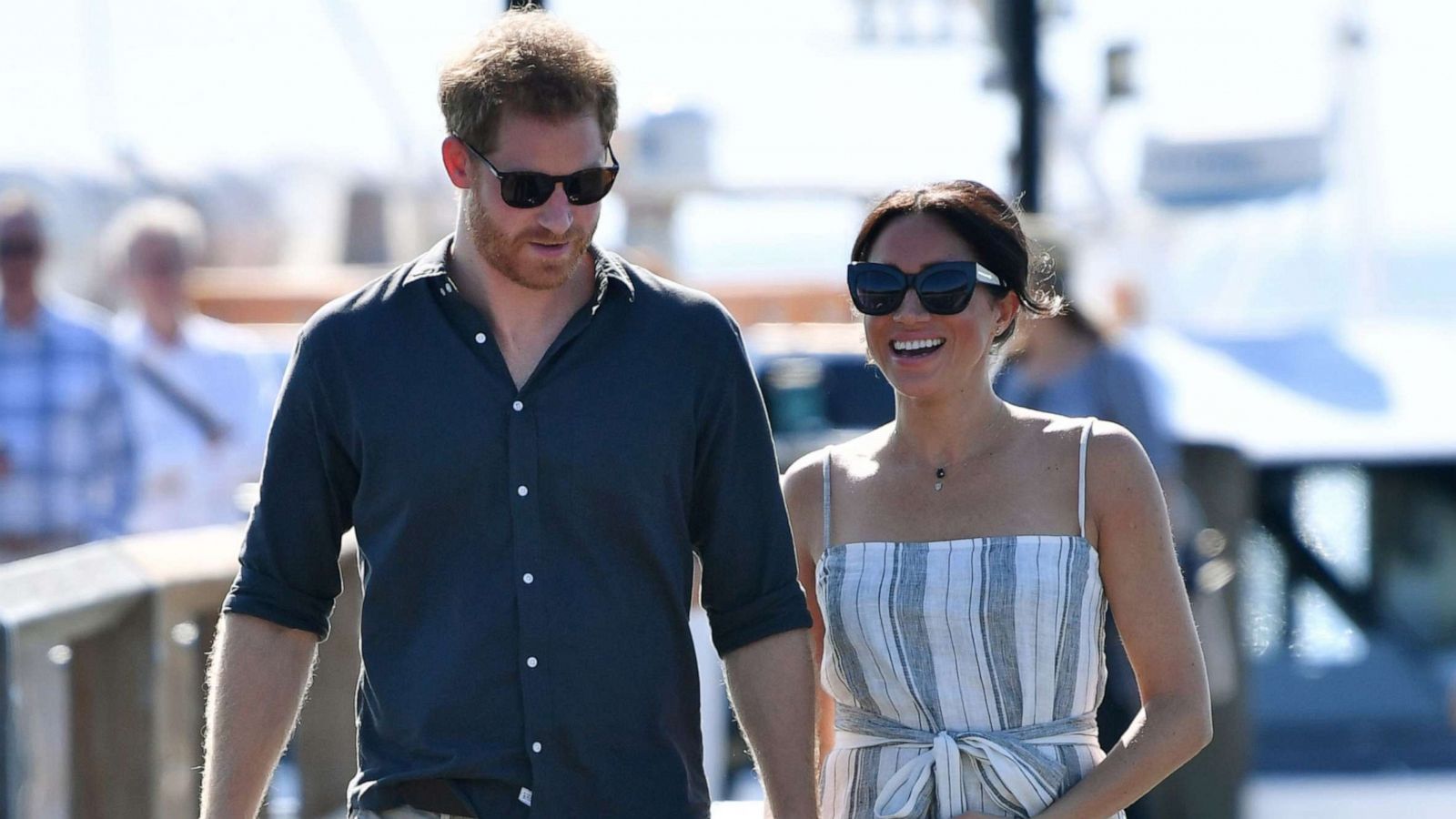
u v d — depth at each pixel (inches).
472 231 352.2
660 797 359.6
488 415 354.9
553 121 342.6
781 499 375.9
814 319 1138.0
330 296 1186.6
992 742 365.4
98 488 845.2
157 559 552.4
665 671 362.9
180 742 565.9
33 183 2234.3
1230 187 2101.4
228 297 1182.9
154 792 523.5
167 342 906.1
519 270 348.5
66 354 832.9
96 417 840.3
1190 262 2142.0
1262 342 1023.0
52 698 495.5
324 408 362.9
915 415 386.3
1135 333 1035.3
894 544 379.9
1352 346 1018.7
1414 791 816.3
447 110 351.3
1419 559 895.1
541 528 354.6
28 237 821.9
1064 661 369.4
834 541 392.8
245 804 362.9
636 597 359.3
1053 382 698.8
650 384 359.9
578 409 356.2
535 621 352.8
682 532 365.7
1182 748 366.0
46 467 829.2
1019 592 366.9
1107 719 657.0
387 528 360.2
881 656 374.6
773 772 366.3
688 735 369.4
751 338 1013.8
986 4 1200.8
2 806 445.4
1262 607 901.8
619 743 358.0
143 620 526.6
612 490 356.2
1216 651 709.9
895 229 379.2
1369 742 844.6
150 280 900.6
